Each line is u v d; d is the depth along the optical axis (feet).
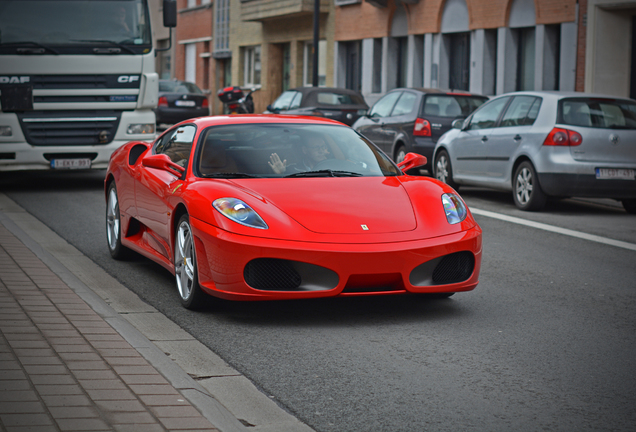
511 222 36.81
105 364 14.87
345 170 21.89
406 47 99.91
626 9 70.38
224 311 20.29
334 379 15.08
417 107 52.54
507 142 41.81
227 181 20.49
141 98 46.14
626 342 17.76
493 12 82.84
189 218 19.69
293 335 18.12
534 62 80.18
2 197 42.63
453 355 16.66
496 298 22.07
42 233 31.45
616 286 23.81
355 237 18.60
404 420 13.02
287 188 20.08
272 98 128.47
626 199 40.91
